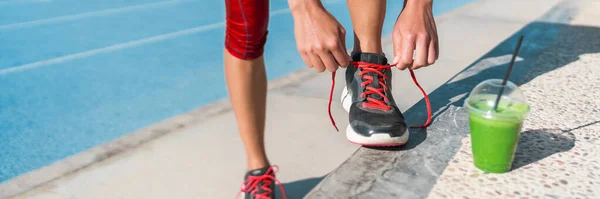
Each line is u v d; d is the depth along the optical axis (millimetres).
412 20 1932
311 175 1843
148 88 2916
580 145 1990
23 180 1859
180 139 2135
